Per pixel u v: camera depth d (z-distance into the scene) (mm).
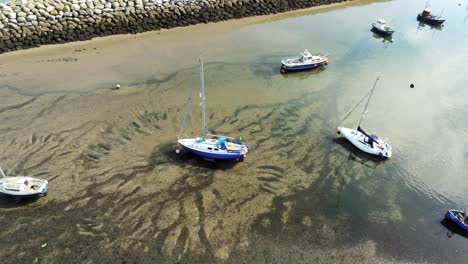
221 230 17000
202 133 23000
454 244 17500
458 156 23359
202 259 15664
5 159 20047
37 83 27484
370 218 18500
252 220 17672
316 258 16203
